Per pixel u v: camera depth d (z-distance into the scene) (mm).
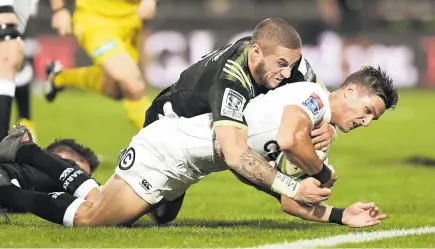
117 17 22250
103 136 33375
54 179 13906
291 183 12047
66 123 38531
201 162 12820
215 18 55562
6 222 13523
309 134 12148
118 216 12961
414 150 31109
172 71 54688
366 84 12430
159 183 12898
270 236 12367
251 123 12609
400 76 56656
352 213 12836
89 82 23422
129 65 21391
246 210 16578
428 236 12641
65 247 11391
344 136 37031
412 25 58469
